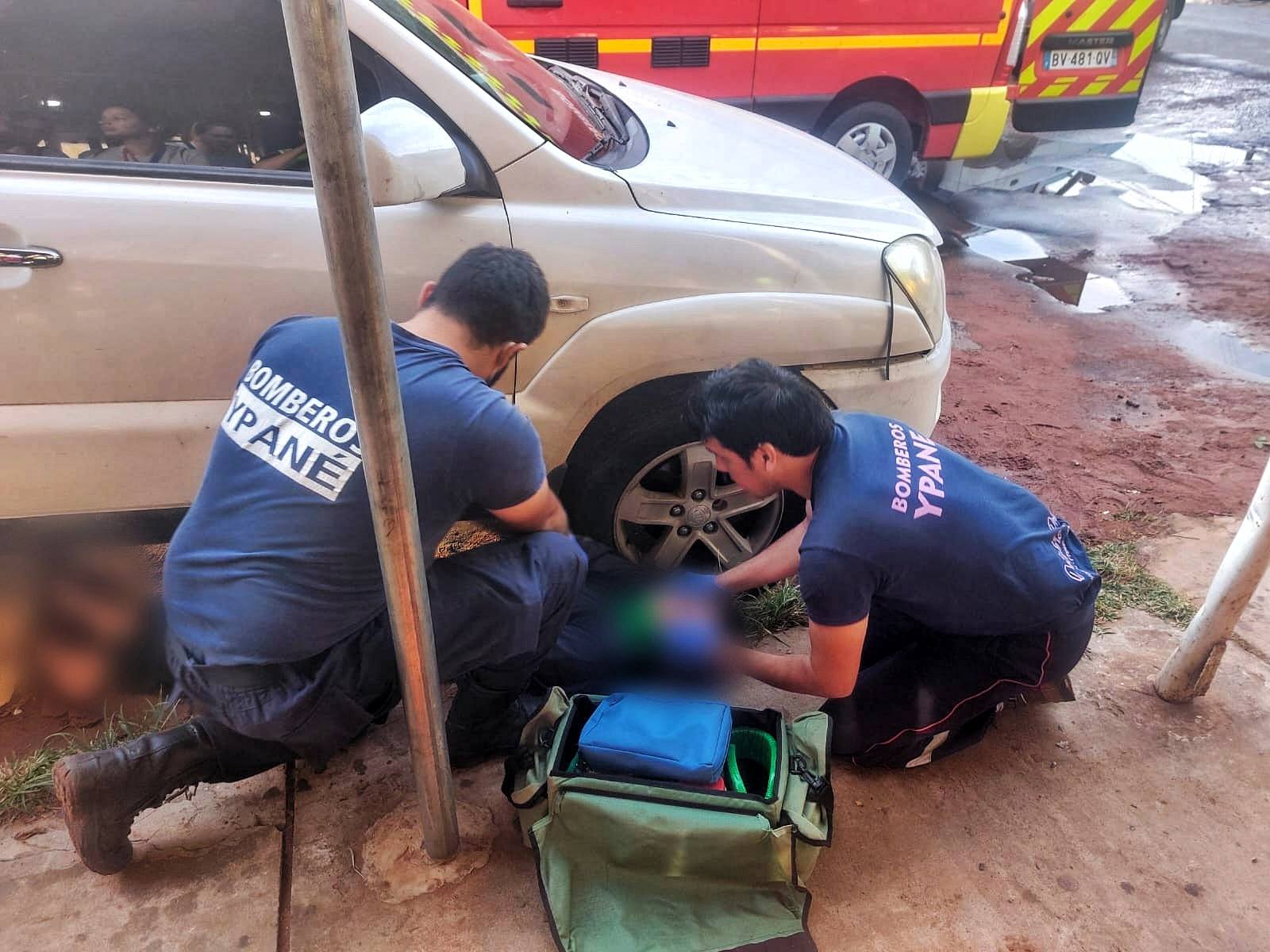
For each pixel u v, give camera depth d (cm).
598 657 215
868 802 198
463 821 189
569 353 211
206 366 198
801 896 169
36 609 247
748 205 226
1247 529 199
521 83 229
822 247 224
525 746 184
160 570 264
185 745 169
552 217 204
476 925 171
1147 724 219
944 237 556
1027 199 625
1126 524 296
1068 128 556
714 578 221
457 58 207
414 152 190
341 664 160
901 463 173
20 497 200
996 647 190
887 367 236
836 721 201
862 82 488
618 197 211
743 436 165
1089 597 189
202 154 199
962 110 514
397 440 125
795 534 218
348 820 191
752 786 185
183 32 188
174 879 178
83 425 196
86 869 180
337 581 154
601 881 172
